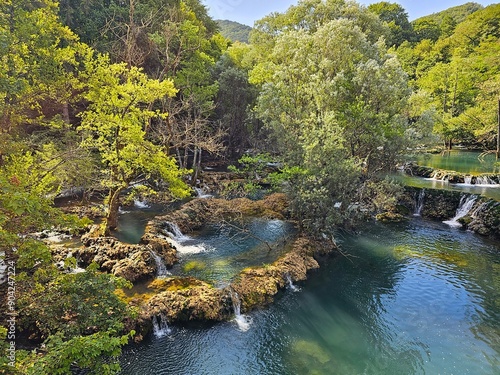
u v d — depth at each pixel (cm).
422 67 6625
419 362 1311
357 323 1547
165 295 1537
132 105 1994
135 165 2012
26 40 1773
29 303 1034
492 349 1384
